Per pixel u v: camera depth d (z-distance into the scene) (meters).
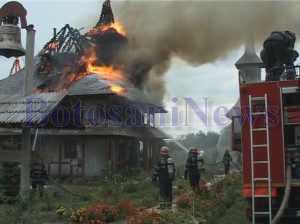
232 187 15.48
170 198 12.38
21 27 9.64
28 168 9.66
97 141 23.61
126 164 25.48
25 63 9.92
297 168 7.99
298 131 8.20
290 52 9.57
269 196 7.69
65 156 24.08
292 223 8.16
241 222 9.52
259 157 7.88
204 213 9.93
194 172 13.78
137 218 9.12
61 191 16.11
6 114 9.52
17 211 9.43
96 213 10.16
